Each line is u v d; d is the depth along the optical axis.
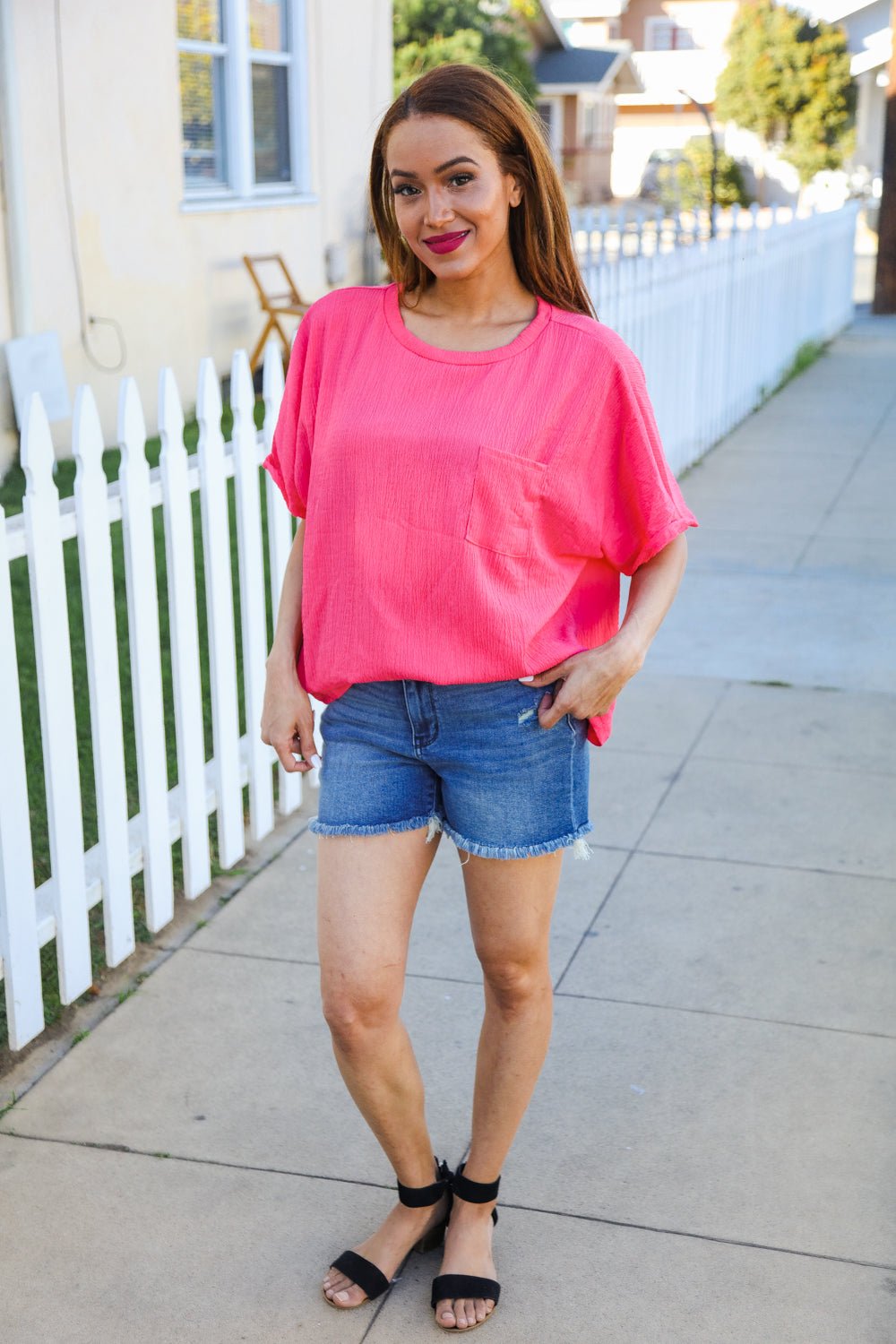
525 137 2.06
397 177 2.05
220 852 3.97
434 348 2.12
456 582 2.07
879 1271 2.48
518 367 2.08
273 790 4.59
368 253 12.55
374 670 2.13
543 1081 3.01
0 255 7.96
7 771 2.95
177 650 3.60
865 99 32.59
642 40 43.94
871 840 4.10
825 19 32.50
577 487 2.12
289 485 2.34
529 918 2.25
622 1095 2.96
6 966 3.02
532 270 2.15
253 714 4.04
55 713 3.10
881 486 8.50
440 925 3.65
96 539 3.20
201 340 10.19
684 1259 2.51
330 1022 2.21
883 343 14.44
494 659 2.10
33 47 8.05
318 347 2.23
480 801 2.18
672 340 8.37
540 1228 2.59
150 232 9.42
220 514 3.74
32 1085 3.02
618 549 2.22
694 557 7.05
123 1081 3.03
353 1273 2.43
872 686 5.34
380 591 2.11
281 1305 2.43
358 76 12.06
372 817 2.20
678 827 4.18
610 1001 3.29
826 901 3.75
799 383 12.17
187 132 10.02
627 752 4.73
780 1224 2.60
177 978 3.44
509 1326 2.37
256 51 10.62
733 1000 3.30
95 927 3.70
